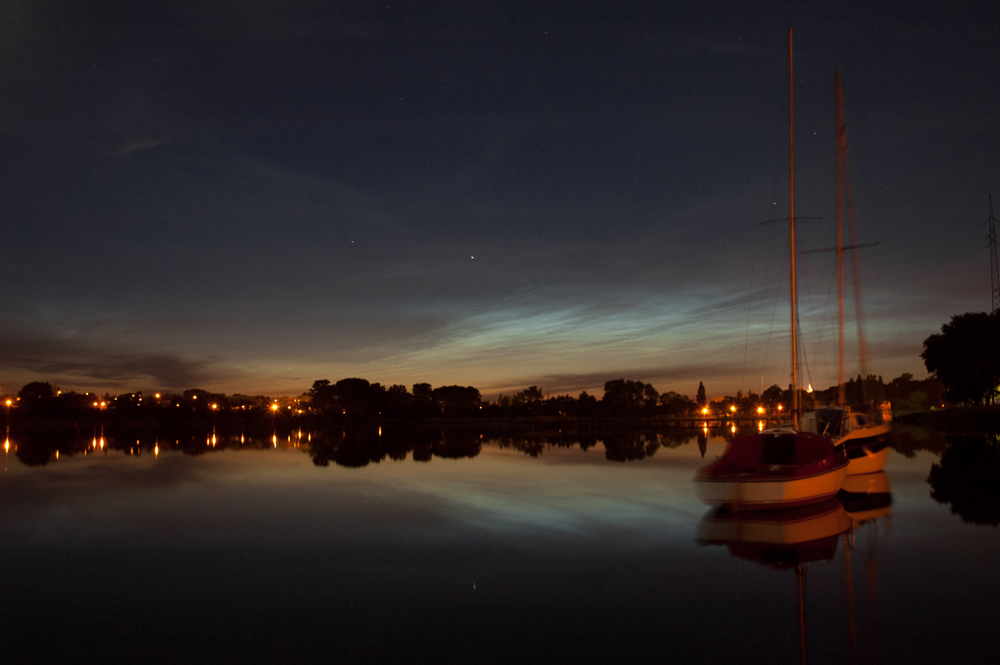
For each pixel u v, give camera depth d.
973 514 15.36
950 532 13.46
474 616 8.90
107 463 33.12
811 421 24.23
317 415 134.88
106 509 17.80
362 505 18.12
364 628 8.50
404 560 11.91
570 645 7.85
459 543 13.20
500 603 9.43
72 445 50.81
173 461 34.28
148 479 25.27
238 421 128.75
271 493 20.83
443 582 10.50
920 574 10.51
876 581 10.19
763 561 11.49
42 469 29.92
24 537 14.20
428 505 17.98
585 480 23.38
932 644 7.75
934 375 61.62
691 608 9.11
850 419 23.78
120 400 148.25
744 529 14.19
